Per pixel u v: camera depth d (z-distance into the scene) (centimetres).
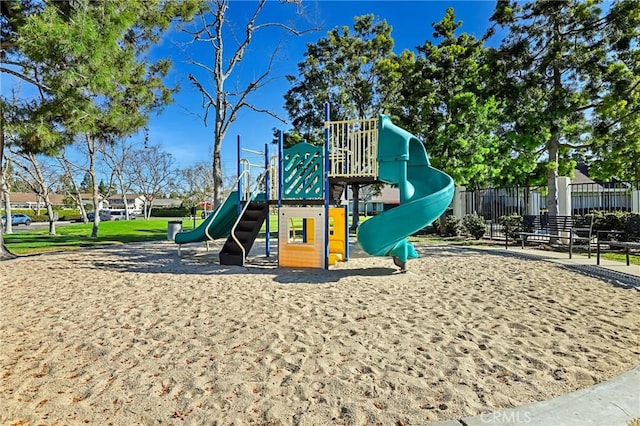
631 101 1202
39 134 873
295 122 1972
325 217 805
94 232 1742
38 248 1295
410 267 823
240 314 467
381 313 467
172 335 394
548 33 1216
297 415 240
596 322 426
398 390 271
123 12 895
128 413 245
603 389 261
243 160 966
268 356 336
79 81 840
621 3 1104
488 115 1527
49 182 3198
